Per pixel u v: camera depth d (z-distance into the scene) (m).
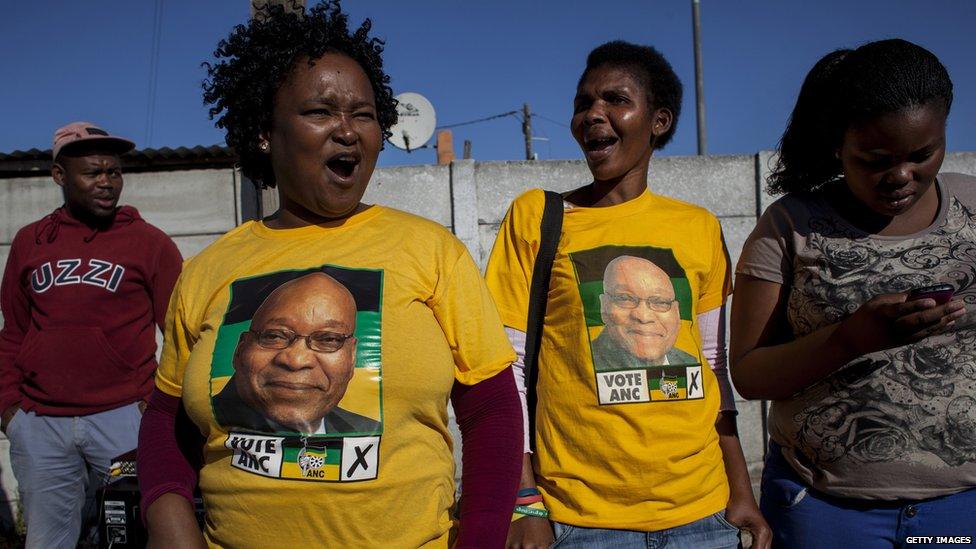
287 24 1.51
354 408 1.33
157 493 1.44
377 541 1.33
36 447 3.36
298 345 1.35
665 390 2.04
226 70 1.59
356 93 1.47
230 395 1.36
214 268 1.51
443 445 1.47
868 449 1.86
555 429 2.08
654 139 2.37
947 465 1.82
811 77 2.00
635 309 2.08
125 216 3.53
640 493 1.99
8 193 4.91
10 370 3.43
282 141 1.48
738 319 2.11
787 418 2.01
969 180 1.94
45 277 3.38
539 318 2.17
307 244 1.47
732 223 5.09
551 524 2.06
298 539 1.33
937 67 1.74
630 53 2.30
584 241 2.17
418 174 4.91
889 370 1.84
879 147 1.71
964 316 1.79
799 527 1.99
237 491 1.35
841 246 1.91
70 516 3.49
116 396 3.43
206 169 5.00
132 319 3.48
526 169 4.96
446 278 1.47
